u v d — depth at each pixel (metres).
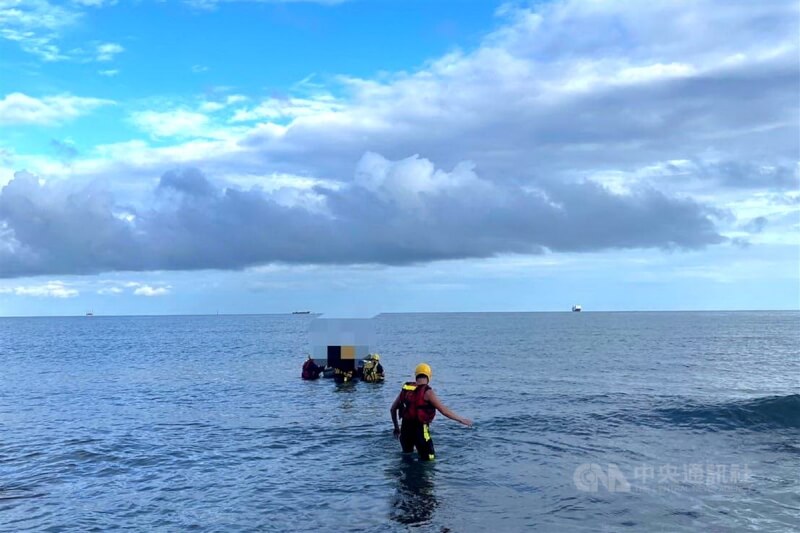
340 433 14.69
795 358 39.56
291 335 93.38
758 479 10.69
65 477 11.37
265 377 29.31
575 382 25.75
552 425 15.29
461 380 26.69
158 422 16.88
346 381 25.62
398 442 13.63
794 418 15.54
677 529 8.34
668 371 30.84
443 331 100.69
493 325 136.38
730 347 52.44
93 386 26.88
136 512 9.30
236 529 8.50
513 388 23.52
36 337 95.81
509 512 9.06
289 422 16.33
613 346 54.94
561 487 10.27
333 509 9.28
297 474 11.25
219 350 55.31
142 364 39.44
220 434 14.93
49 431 15.88
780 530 8.29
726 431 14.52
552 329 106.81
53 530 8.57
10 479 11.25
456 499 9.70
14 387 26.92
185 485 10.70
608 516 8.86
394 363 36.94
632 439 13.79
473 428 14.97
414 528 8.43
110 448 13.63
